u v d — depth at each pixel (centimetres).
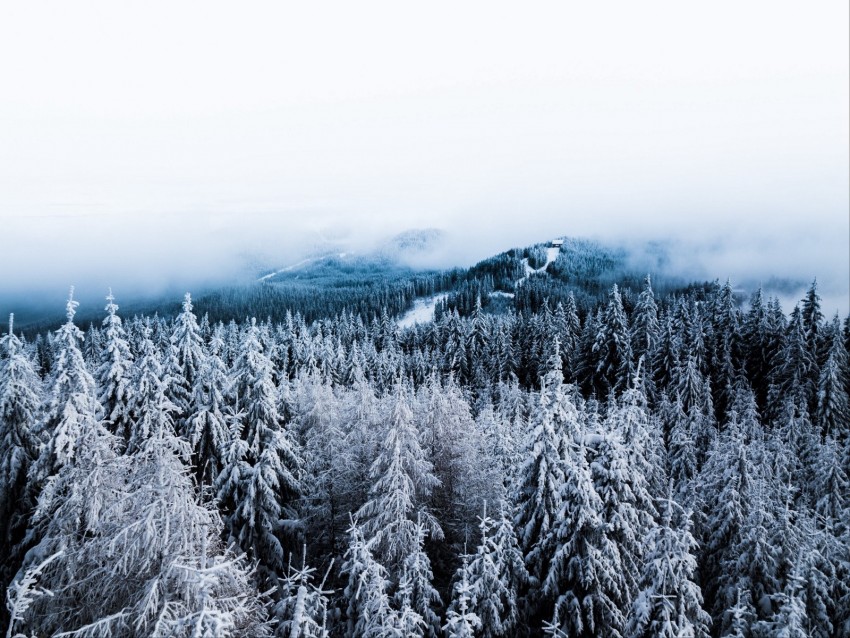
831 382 5038
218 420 2711
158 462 1347
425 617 1709
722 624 1833
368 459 2436
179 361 3381
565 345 7056
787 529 1952
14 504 2119
